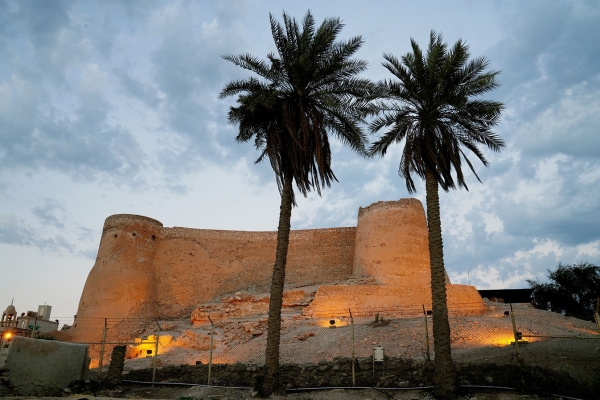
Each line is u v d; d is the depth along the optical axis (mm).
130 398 14656
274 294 16219
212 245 42656
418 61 17047
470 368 13891
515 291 45844
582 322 24688
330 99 17125
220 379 15891
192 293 40438
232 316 32406
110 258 38469
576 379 12695
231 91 18141
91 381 15656
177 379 16234
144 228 41312
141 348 25766
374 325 23422
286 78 17953
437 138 16859
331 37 17531
